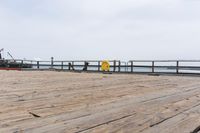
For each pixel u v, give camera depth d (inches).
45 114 141.0
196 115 144.1
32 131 107.7
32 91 239.5
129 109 158.2
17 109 154.0
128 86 302.8
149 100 196.2
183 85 335.9
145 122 126.6
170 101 192.9
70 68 906.1
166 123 125.5
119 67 791.1
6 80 357.4
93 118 132.7
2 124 118.6
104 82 354.6
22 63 1035.3
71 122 124.0
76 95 217.2
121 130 112.3
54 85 298.4
